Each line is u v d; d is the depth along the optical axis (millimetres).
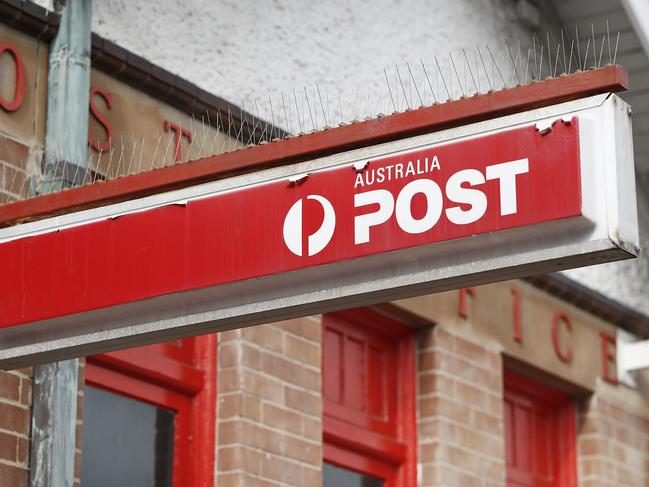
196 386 8078
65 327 5250
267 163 4945
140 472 7785
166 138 7973
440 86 10242
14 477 6734
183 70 8312
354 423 9227
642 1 11008
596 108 4504
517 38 11180
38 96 7328
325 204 4801
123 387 7762
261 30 8945
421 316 9609
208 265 4945
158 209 5109
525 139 4551
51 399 6855
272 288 4879
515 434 10719
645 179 12195
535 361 10570
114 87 7770
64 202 5312
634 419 11508
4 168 7086
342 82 9445
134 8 8117
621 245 4410
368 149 4789
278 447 8195
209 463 7980
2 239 5406
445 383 9641
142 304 5066
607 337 11414
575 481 11000
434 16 10414
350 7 9719
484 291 10242
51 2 7484
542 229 4500
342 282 4773
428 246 4621
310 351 8609
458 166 4625
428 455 9469
